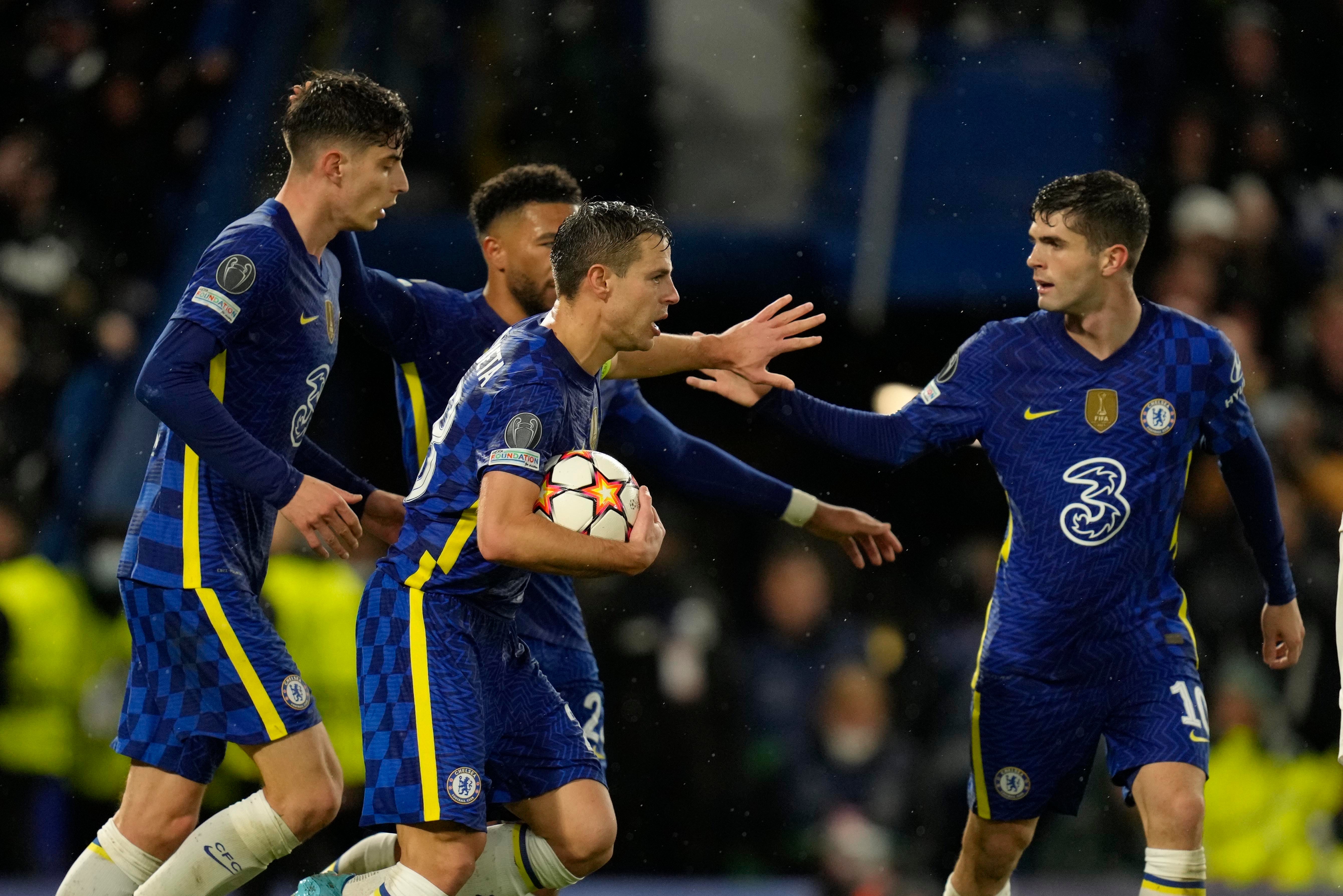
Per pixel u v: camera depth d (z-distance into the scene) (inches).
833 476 1349.7
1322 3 1471.5
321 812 551.8
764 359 622.2
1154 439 587.2
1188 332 590.9
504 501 503.8
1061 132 1407.5
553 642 647.1
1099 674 594.2
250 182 1407.5
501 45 1439.5
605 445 685.3
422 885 520.7
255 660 547.2
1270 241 1386.6
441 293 650.8
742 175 1434.5
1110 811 1062.4
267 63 1461.6
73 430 1285.7
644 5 1448.1
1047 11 1446.9
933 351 1291.8
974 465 1344.7
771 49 1448.1
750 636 1198.3
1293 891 972.6
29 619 940.0
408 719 521.0
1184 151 1408.7
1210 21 1445.6
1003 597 607.5
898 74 1437.0
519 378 519.5
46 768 938.7
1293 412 1262.3
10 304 1307.8
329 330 578.6
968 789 627.5
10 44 1469.0
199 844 551.5
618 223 526.9
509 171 649.0
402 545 537.0
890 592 1258.6
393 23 1444.4
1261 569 635.5
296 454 618.5
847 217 1371.8
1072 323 597.0
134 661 566.3
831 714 1082.7
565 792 557.0
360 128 552.1
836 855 993.5
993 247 1268.5
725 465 679.1
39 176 1409.9
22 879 935.0
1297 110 1460.4
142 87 1453.0
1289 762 1084.5
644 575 1137.4
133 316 1364.4
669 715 1079.6
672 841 1067.3
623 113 1435.8
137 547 554.3
